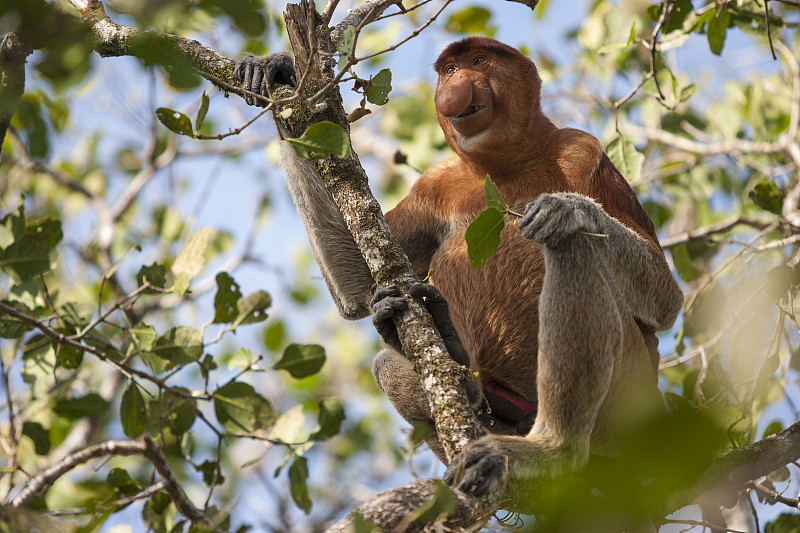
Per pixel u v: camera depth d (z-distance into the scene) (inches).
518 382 381.1
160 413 340.2
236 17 220.1
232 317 362.0
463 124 384.5
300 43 315.9
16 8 213.0
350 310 402.0
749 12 452.8
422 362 290.0
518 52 403.2
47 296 361.1
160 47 236.1
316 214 393.4
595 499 186.9
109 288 569.6
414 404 379.9
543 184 393.4
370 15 319.6
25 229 356.8
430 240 418.0
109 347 357.7
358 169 316.8
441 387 284.4
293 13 317.7
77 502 438.0
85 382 539.8
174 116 253.3
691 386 416.5
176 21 234.8
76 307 372.8
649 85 551.5
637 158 451.5
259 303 364.5
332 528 245.1
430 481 264.4
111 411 538.0
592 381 315.9
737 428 368.8
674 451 159.8
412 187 423.8
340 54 282.7
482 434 299.3
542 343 321.1
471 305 381.4
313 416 657.0
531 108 397.4
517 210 389.7
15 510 241.3
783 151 566.9
